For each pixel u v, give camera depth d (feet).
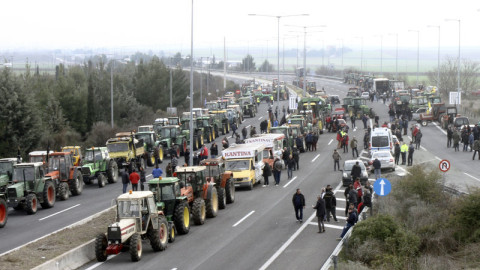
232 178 115.65
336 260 63.57
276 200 116.06
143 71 315.99
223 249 81.30
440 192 105.29
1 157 171.32
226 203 114.21
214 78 539.29
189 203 98.12
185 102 325.01
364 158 165.68
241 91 438.81
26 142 178.29
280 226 94.43
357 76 504.43
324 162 164.45
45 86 228.63
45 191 112.57
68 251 74.79
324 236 87.30
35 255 75.36
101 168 142.31
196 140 192.95
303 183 134.51
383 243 78.64
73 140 205.98
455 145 178.40
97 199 122.83
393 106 262.67
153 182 87.56
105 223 94.43
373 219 82.94
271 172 145.18
